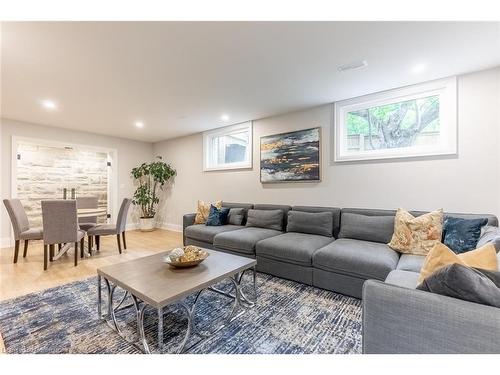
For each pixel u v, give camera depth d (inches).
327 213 121.3
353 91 118.8
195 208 212.8
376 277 81.5
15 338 67.6
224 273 72.9
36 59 87.7
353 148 131.6
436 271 40.2
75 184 237.5
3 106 139.3
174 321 76.7
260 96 125.3
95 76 102.1
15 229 132.2
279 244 107.1
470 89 98.3
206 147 202.2
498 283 39.0
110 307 76.1
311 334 68.9
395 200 115.3
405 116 117.0
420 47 81.0
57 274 116.7
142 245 173.9
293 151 148.7
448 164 102.5
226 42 78.7
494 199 93.7
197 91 118.9
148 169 230.8
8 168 168.1
